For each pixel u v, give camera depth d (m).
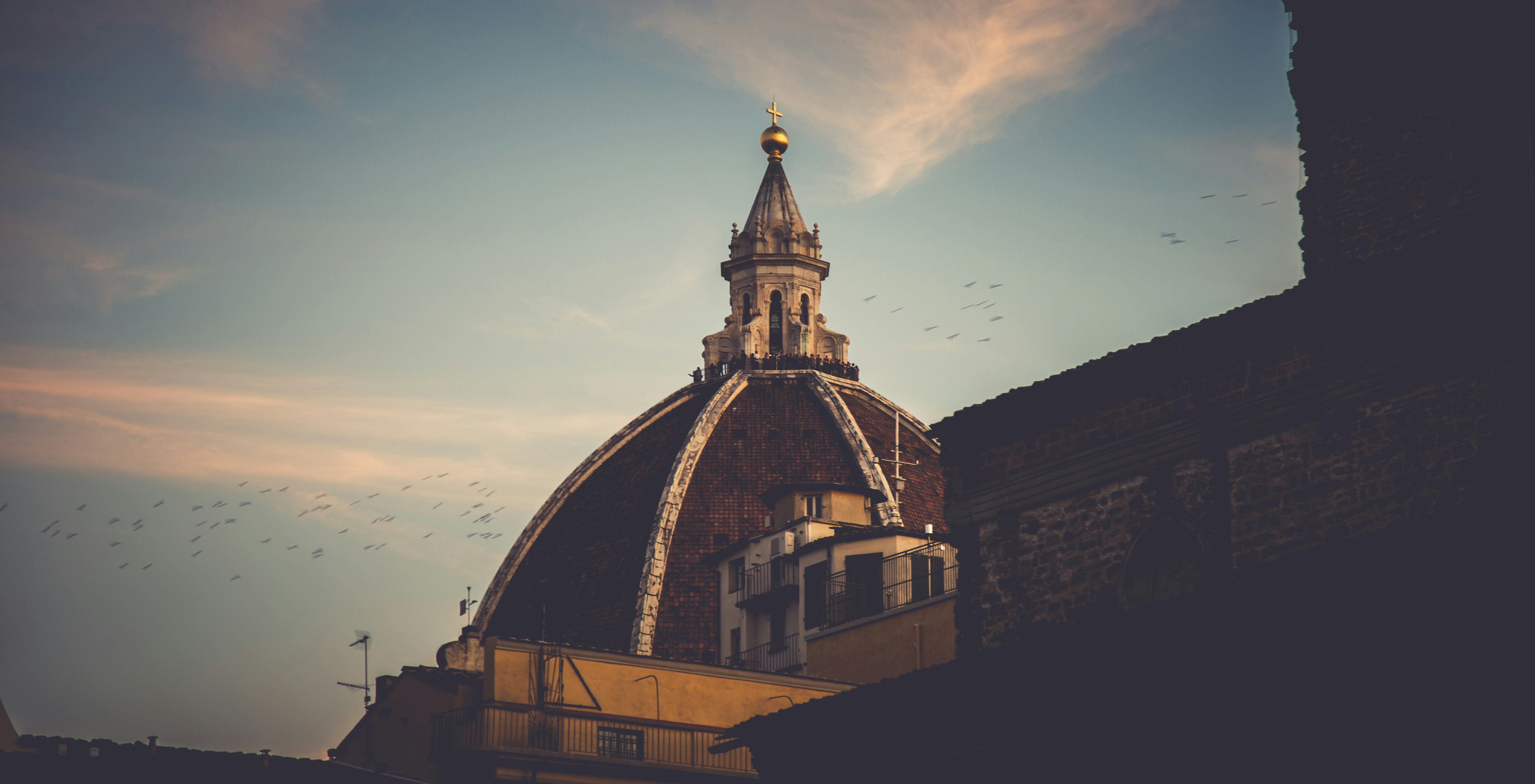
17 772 35.38
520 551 138.88
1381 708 23.30
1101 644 27.28
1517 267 26.70
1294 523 28.61
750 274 143.12
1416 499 27.00
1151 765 26.30
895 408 135.00
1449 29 30.94
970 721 29.64
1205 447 30.36
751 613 89.00
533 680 42.09
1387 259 28.05
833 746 32.25
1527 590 21.91
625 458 139.50
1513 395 26.17
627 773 41.53
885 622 51.09
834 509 92.31
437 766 41.94
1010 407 34.06
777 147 150.25
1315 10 32.94
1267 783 24.53
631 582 123.94
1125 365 31.91
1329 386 28.67
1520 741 21.83
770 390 136.00
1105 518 31.92
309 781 38.62
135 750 37.66
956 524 34.81
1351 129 32.06
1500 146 29.80
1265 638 24.95
